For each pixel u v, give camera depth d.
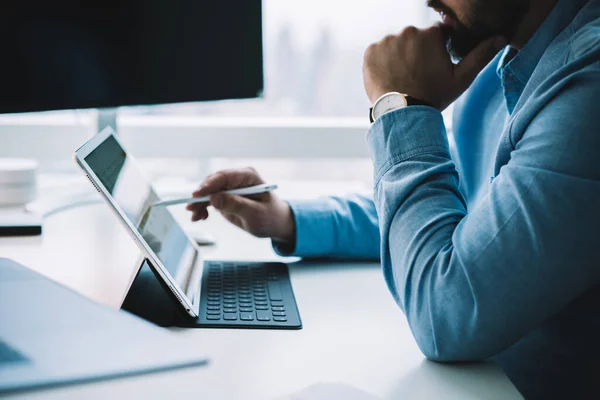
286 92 1.87
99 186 0.77
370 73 0.99
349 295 0.95
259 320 0.83
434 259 0.78
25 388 0.48
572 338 0.86
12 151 1.62
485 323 0.73
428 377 0.72
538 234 0.72
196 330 0.80
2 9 1.07
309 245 1.08
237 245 1.19
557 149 0.73
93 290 0.90
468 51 1.00
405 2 1.83
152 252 0.79
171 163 1.78
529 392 0.90
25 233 1.16
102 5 1.18
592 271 0.73
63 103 1.16
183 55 1.30
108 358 0.52
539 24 0.93
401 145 0.88
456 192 0.86
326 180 1.99
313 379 0.69
